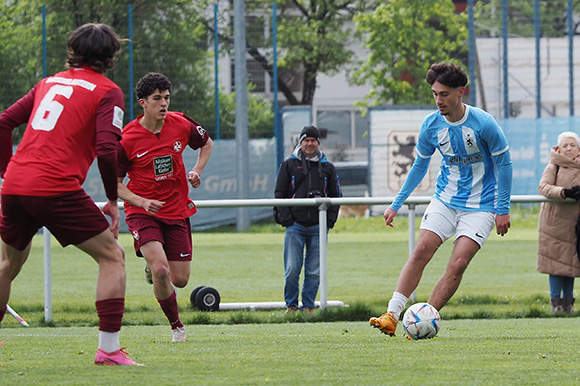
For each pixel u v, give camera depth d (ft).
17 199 36.81
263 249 148.05
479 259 131.34
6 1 199.93
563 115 225.35
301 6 289.94
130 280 108.47
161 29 202.08
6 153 38.22
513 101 224.94
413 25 267.39
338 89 356.59
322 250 73.05
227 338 53.72
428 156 53.31
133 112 200.34
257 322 71.92
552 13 284.00
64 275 114.42
